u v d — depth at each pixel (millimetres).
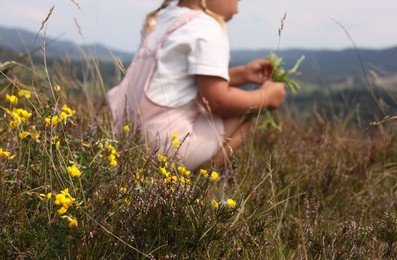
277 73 3703
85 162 2199
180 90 3273
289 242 2369
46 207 1980
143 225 2055
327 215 2818
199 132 3271
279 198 3000
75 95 3955
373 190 3443
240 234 2188
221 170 3195
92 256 1885
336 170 3406
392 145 4461
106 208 2008
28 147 2273
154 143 3188
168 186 2225
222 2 3402
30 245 1890
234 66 3881
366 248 2307
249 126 3449
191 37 3178
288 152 3838
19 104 3043
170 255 1971
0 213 1953
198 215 2125
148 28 3461
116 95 3520
